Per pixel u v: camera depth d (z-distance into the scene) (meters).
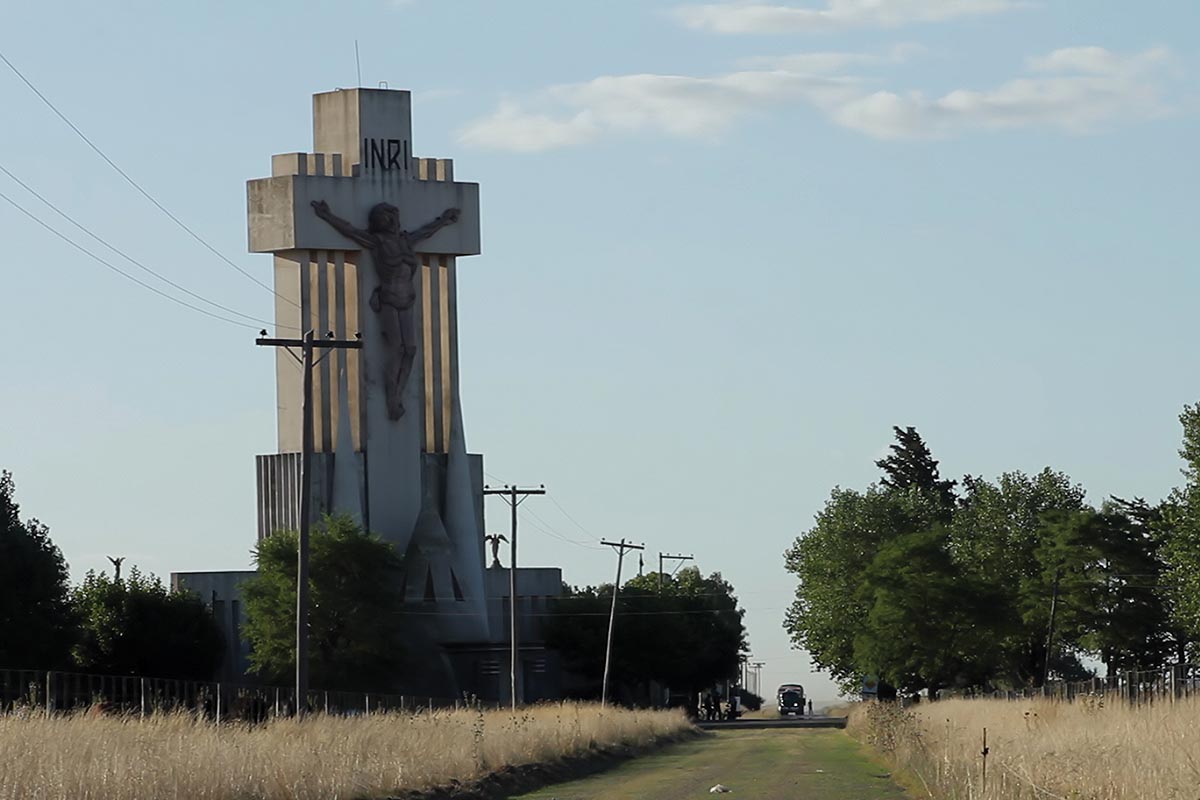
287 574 138.12
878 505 158.62
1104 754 34.22
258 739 40.78
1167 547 95.88
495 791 45.50
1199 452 92.56
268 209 156.50
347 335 159.62
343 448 154.62
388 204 159.88
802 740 89.62
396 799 38.31
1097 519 137.75
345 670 137.12
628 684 169.12
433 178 165.12
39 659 105.31
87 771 30.72
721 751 74.62
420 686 151.00
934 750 46.56
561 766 56.44
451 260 164.88
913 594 128.12
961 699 98.50
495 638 162.50
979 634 128.62
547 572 170.75
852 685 154.50
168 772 32.12
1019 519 156.38
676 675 168.00
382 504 157.38
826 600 152.50
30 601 106.75
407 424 159.50
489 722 70.31
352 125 161.12
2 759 30.52
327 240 156.75
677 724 104.88
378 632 137.75
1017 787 32.50
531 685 165.62
